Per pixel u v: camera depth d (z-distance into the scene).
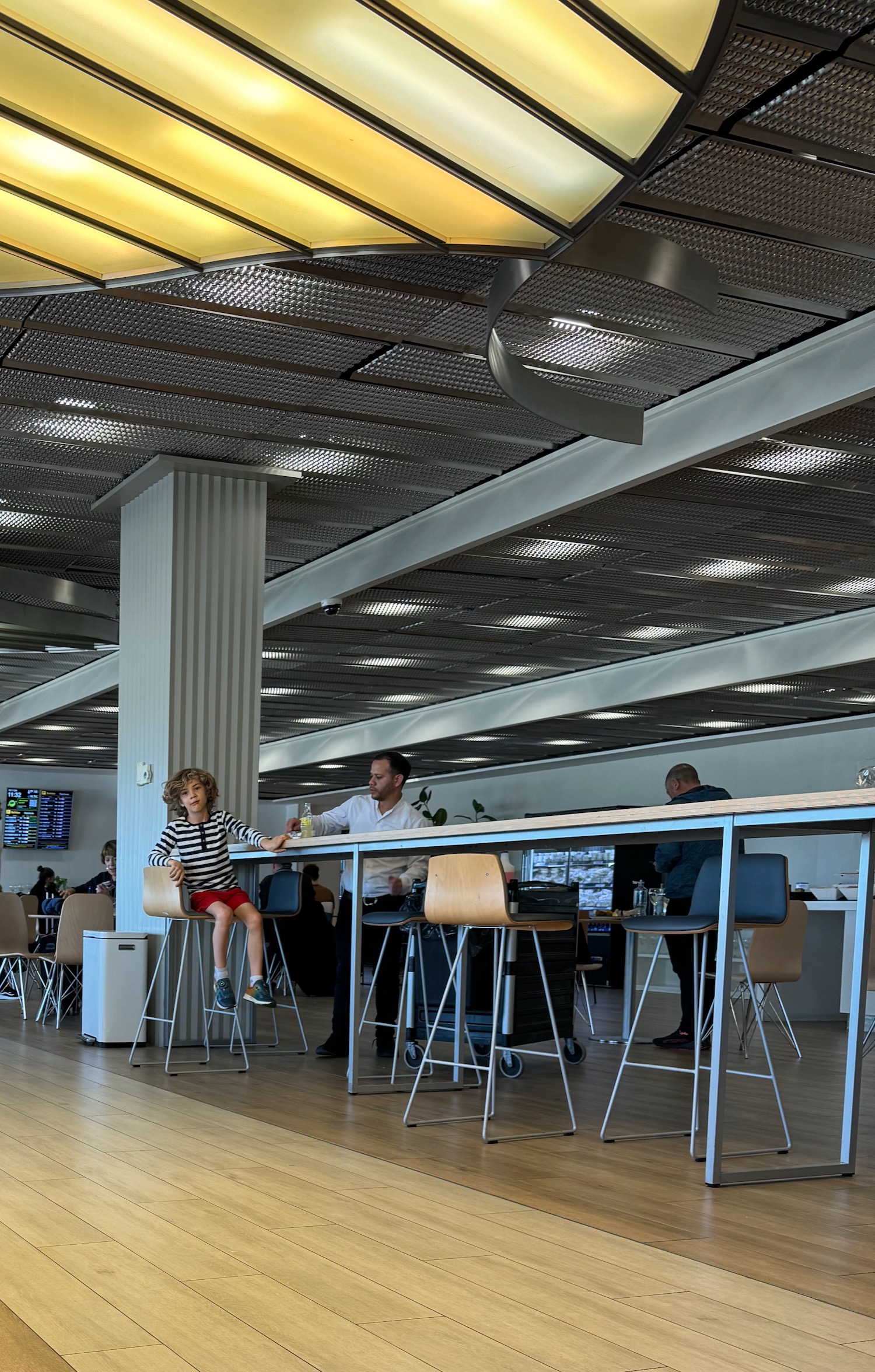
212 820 6.36
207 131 3.83
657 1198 3.51
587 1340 2.32
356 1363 2.17
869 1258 2.94
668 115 3.52
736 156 4.35
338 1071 6.20
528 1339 2.32
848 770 15.43
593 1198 3.48
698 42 3.23
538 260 4.46
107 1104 5.06
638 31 3.21
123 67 3.61
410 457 7.61
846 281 5.30
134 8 3.33
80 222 4.51
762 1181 3.78
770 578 9.86
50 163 4.15
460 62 3.37
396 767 6.94
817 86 4.00
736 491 7.61
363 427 7.11
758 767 16.70
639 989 14.76
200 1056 6.73
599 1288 2.65
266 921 10.86
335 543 9.70
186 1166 3.83
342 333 5.76
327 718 17.94
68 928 8.26
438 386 6.47
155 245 4.66
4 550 9.73
